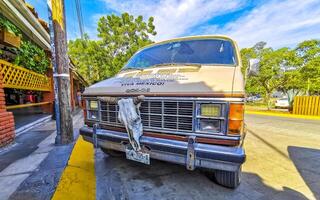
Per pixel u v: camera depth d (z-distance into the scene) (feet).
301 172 9.99
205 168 7.02
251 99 85.66
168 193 7.64
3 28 12.15
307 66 46.34
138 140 7.36
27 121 20.89
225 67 8.32
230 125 6.08
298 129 22.62
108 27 63.31
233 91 6.04
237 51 9.74
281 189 8.20
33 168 8.94
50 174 8.34
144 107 7.48
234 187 7.94
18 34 14.55
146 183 8.44
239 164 5.94
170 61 10.11
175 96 6.75
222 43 10.19
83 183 7.98
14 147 12.21
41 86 23.40
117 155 11.37
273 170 10.21
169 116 6.97
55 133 16.31
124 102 7.54
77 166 9.46
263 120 31.45
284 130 21.93
